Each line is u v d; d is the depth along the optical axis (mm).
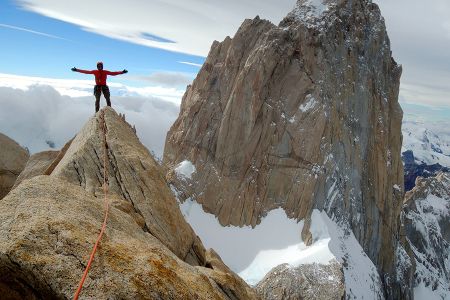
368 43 102000
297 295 62656
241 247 80500
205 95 96875
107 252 9391
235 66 95625
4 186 34469
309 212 82438
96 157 18406
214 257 18203
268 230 81938
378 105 101750
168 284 9508
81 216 10844
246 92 86812
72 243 9117
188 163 90000
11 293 8383
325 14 98375
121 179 17672
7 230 9070
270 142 87562
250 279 73500
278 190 85625
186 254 17109
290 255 76312
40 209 10219
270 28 97312
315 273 66938
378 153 99625
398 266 107688
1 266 8359
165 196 18141
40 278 8258
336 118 90062
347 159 91188
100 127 20094
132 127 23203
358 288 70375
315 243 76875
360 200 92625
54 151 29109
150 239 12555
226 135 87688
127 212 15570
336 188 87062
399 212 107688
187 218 83312
